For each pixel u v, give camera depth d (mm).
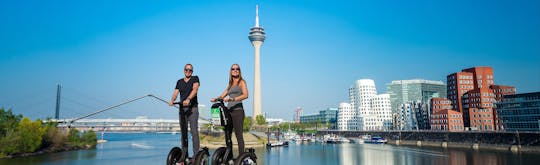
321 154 117312
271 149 139125
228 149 8617
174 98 9422
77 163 87625
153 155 112438
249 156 8594
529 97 131375
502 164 87500
